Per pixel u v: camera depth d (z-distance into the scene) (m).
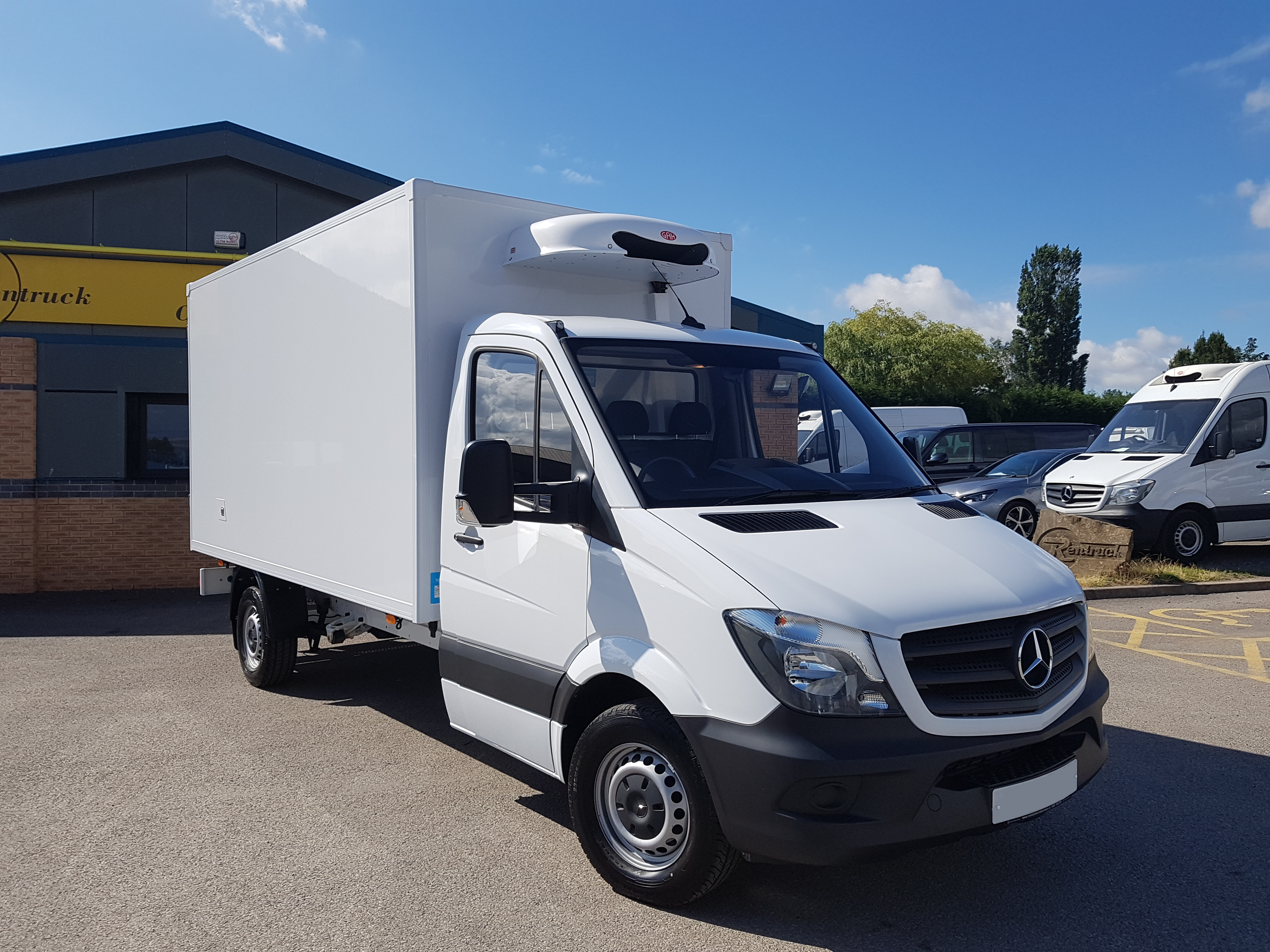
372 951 3.54
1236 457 12.51
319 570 6.01
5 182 12.98
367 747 5.97
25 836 4.62
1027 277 79.94
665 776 3.73
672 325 4.90
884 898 3.89
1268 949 3.49
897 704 3.29
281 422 6.48
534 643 4.29
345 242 5.59
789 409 4.84
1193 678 7.25
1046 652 3.61
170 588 12.94
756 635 3.37
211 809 4.94
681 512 3.89
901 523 4.08
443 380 4.97
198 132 13.63
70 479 12.65
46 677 7.86
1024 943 3.54
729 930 3.66
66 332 12.69
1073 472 13.10
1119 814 4.70
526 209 5.34
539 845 4.47
